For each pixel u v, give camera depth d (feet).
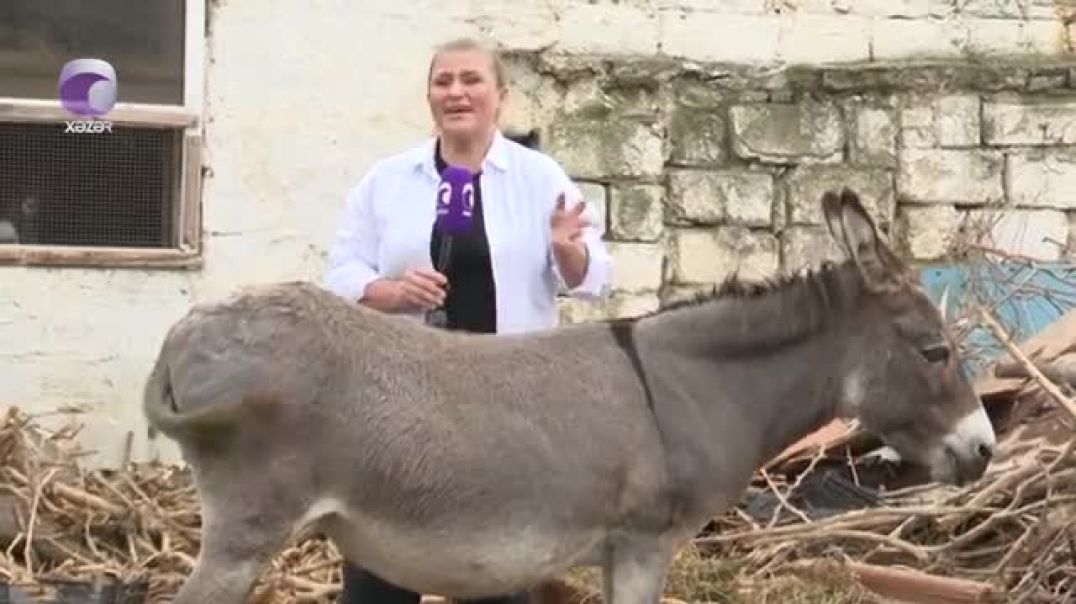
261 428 16.52
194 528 26.17
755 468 18.60
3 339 30.60
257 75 31.48
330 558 24.95
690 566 24.02
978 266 30.94
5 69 30.48
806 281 18.54
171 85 31.22
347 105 31.86
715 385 18.21
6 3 30.42
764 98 33.19
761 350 18.40
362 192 19.52
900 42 33.78
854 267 18.58
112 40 30.91
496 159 19.17
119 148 30.96
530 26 32.48
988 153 33.71
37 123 30.58
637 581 17.74
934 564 24.79
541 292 19.31
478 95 19.02
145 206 31.12
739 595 23.43
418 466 16.87
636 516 17.66
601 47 32.78
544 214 19.16
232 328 16.72
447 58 19.11
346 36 31.81
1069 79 33.86
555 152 32.55
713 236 33.01
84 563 24.84
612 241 32.63
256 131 31.50
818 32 33.50
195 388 16.60
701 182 32.99
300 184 31.73
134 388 31.04
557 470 17.28
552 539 17.40
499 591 17.60
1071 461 25.09
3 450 27.25
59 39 30.68
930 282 31.71
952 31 33.94
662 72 32.86
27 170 30.60
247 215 31.53
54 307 30.73
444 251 18.98
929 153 33.55
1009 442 26.61
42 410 30.76
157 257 31.04
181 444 16.85
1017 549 23.68
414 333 17.39
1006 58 33.96
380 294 18.58
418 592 17.80
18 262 30.50
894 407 18.56
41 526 25.55
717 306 18.40
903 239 33.45
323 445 16.67
